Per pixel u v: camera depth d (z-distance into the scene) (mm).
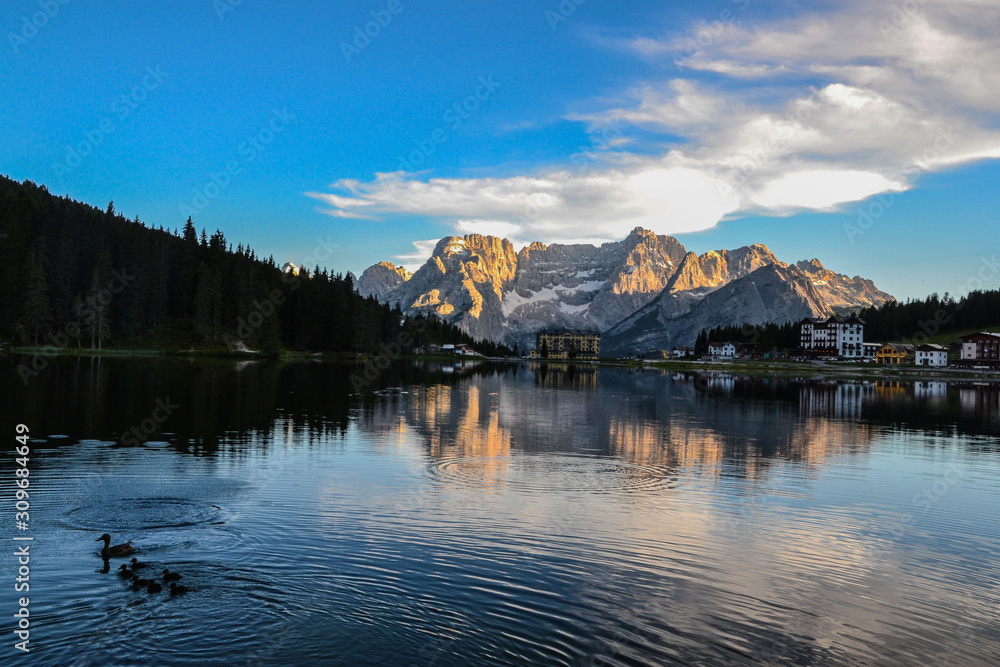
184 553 26125
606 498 38094
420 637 19594
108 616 20359
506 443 58625
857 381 185250
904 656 19688
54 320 182875
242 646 18797
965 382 186250
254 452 49094
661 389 143375
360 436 58938
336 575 24078
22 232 193250
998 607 23578
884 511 37375
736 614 22125
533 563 26156
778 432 71562
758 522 34000
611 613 21766
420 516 32562
